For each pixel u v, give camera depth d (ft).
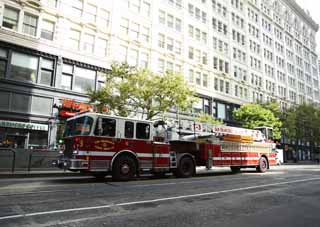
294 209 23.16
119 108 65.57
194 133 52.13
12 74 73.10
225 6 150.30
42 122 74.64
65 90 79.41
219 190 32.63
